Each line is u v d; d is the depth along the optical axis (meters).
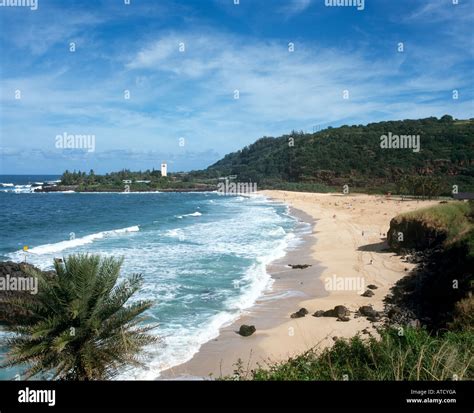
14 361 9.24
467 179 85.00
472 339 8.48
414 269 22.19
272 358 12.98
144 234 41.12
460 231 23.39
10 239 40.22
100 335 9.49
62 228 48.25
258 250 31.56
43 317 9.48
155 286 21.16
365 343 9.27
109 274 10.13
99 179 161.62
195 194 137.50
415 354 7.75
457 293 14.44
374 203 70.62
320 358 8.66
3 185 182.12
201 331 15.37
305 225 48.47
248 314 17.30
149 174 177.62
